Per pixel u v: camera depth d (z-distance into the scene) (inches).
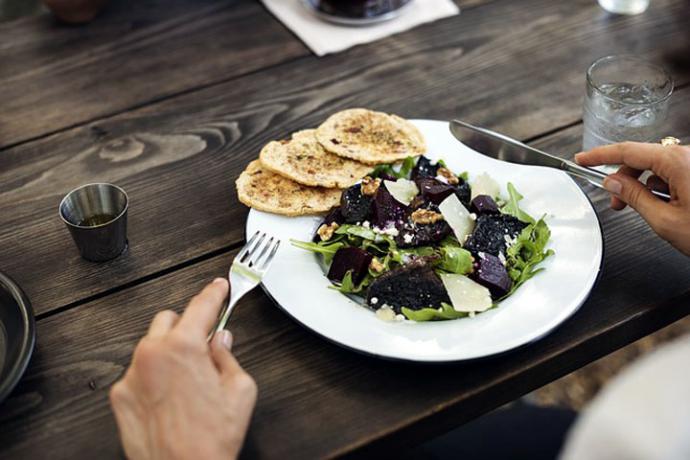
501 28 45.3
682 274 33.4
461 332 30.4
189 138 39.5
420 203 33.5
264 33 45.6
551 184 34.8
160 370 27.5
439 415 30.0
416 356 29.6
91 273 33.9
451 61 43.3
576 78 42.0
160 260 34.3
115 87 42.5
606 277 33.4
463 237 32.9
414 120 37.8
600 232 33.0
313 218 34.2
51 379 30.8
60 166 38.4
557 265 32.3
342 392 30.2
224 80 42.7
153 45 44.9
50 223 35.9
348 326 30.6
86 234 33.1
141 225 35.6
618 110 36.0
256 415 29.7
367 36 45.0
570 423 35.2
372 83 42.2
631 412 22.4
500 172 35.7
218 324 30.3
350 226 33.3
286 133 39.6
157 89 42.3
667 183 33.3
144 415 27.7
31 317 30.9
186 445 26.8
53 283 33.6
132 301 33.0
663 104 35.9
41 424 29.8
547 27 45.2
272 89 42.0
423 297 31.3
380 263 32.2
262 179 35.4
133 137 39.6
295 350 31.3
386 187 34.2
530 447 34.4
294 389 30.3
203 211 36.2
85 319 32.5
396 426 29.5
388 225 33.4
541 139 38.9
